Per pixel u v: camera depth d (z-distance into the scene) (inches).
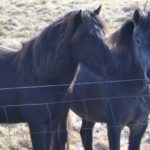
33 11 1017.5
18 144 542.0
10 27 912.3
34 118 408.8
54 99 406.3
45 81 403.9
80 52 387.9
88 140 532.1
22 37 873.5
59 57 396.8
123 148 552.7
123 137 579.5
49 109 405.7
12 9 1023.6
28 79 406.9
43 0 1098.7
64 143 464.4
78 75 479.5
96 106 473.1
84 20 380.8
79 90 480.4
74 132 583.8
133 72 440.1
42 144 410.6
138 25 430.3
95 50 380.8
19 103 411.5
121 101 444.5
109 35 460.4
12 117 423.8
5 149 532.1
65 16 394.6
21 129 573.3
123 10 997.2
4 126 579.5
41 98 403.9
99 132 588.7
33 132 414.0
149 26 426.6
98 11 403.5
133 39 435.8
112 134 453.1
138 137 462.0
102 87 454.9
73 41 386.9
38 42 401.4
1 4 1054.4
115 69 386.9
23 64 407.2
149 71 421.1
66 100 418.9
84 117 503.8
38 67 400.5
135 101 443.5
